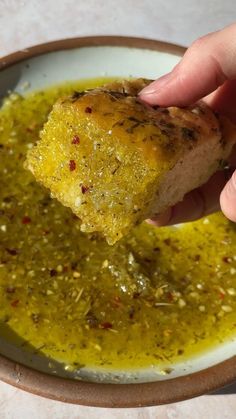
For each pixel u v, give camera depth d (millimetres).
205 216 201
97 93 155
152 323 175
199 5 272
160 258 192
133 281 183
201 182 175
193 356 166
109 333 172
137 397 143
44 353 165
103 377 159
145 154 142
